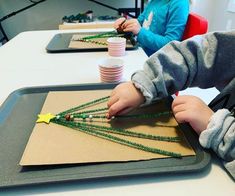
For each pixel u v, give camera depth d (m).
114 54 0.97
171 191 0.37
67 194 0.37
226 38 0.57
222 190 0.37
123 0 2.64
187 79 0.59
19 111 0.58
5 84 0.75
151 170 0.39
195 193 0.37
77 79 0.78
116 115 0.53
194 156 0.43
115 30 1.28
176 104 0.49
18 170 0.41
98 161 0.41
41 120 0.52
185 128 0.49
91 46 1.06
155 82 0.55
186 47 0.59
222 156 0.42
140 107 0.56
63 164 0.41
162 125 0.50
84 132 0.48
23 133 0.50
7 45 1.16
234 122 0.42
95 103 0.58
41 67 0.89
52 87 0.68
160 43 1.26
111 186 0.38
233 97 0.57
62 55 1.00
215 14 2.52
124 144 0.45
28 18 2.69
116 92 0.55
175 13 1.38
